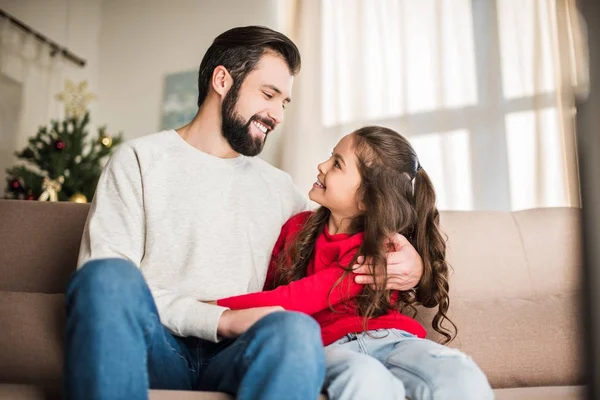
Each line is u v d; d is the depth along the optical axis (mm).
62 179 3285
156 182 1209
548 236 1543
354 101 3629
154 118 4363
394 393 906
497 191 3217
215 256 1187
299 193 1447
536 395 1202
